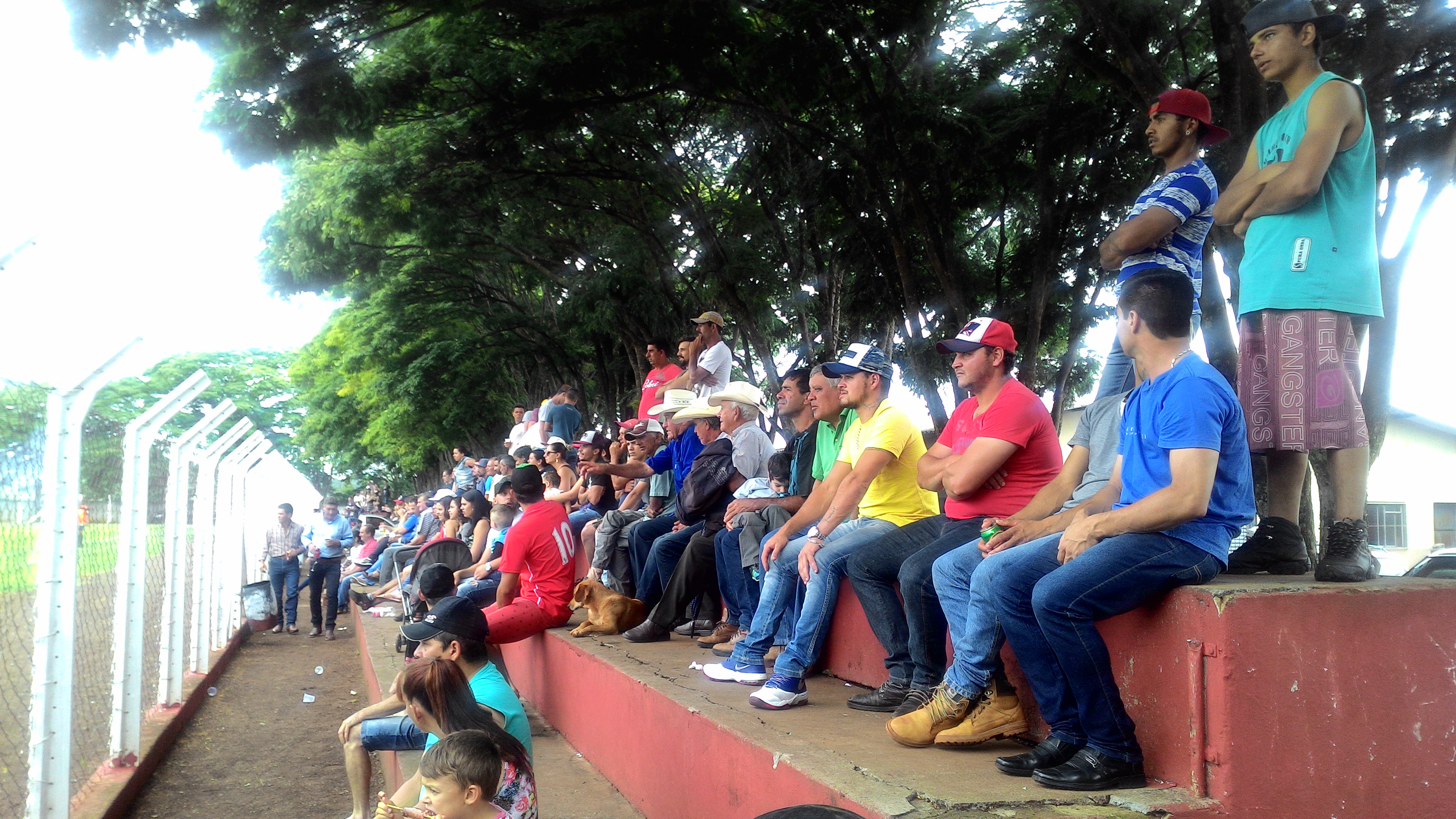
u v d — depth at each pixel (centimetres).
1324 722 304
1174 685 317
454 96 1341
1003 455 416
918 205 1273
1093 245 1425
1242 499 326
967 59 1400
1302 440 370
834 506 482
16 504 540
